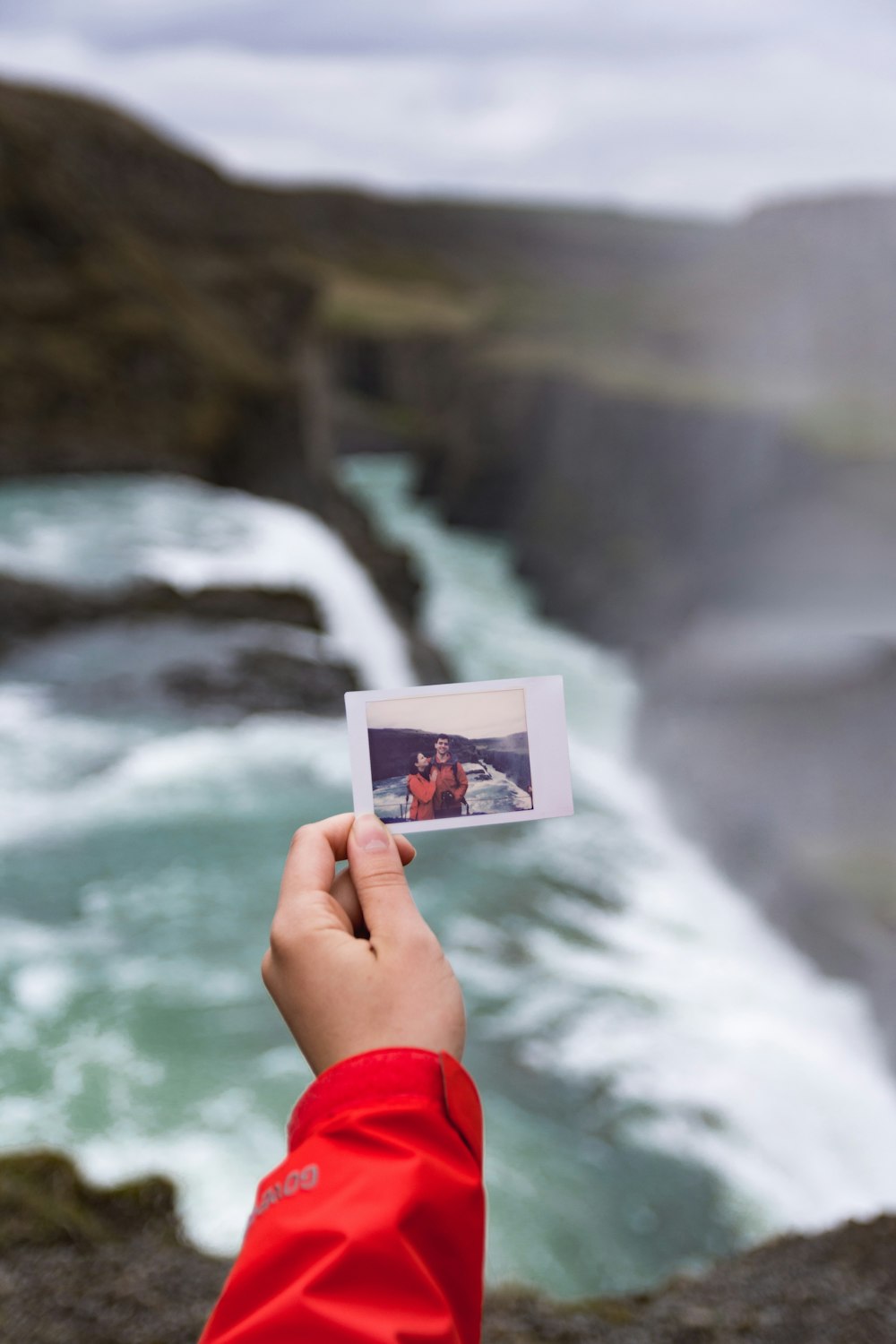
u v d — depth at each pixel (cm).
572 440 5484
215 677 1550
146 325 3161
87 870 1073
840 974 1403
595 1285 708
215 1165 688
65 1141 700
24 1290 409
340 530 3372
